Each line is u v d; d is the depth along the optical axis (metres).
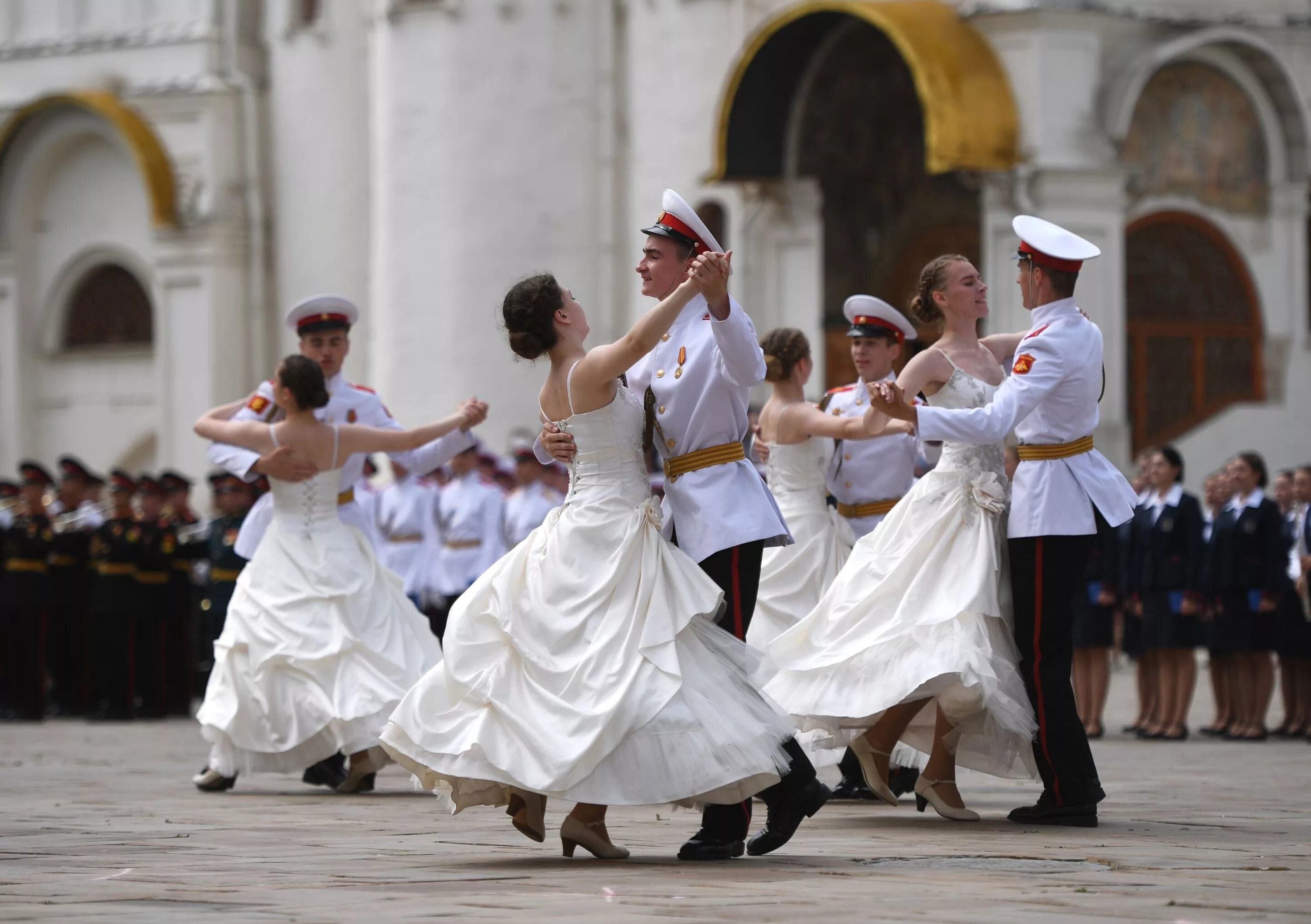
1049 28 40.28
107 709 32.88
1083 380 13.92
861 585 14.72
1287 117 43.84
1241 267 43.84
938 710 14.58
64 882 11.15
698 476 12.51
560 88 49.72
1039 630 13.95
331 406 19.80
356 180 56.25
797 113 44.31
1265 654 25.69
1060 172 40.25
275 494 18.70
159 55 58.25
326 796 17.97
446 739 11.83
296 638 18.05
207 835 14.07
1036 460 14.07
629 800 11.52
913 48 39.88
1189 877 10.91
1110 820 14.43
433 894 10.47
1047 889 10.43
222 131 57.19
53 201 60.75
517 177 49.78
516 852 12.76
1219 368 43.66
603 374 12.06
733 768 11.50
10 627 33.94
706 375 12.44
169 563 33.31
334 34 56.44
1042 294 14.07
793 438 17.34
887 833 13.79
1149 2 41.41
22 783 19.53
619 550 11.95
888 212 44.53
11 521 36.38
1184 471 42.75
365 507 35.88
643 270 12.75
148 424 59.03
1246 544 25.72
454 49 50.12
